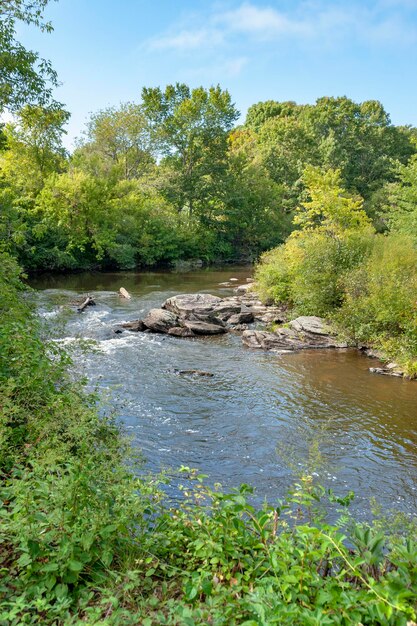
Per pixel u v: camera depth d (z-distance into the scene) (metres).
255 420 9.42
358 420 9.60
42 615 2.72
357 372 13.05
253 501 6.38
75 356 13.12
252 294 25.47
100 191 35.03
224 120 46.12
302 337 16.48
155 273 37.75
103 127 46.88
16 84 15.93
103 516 3.17
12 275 7.72
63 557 2.88
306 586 2.74
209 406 10.12
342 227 22.38
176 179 46.59
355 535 3.29
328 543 2.91
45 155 23.34
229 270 41.47
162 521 3.81
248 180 52.12
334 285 18.17
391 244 17.73
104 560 3.00
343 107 67.62
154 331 17.55
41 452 4.14
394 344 14.28
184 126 45.12
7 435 4.33
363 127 63.53
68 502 3.22
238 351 15.09
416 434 8.96
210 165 46.62
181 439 8.39
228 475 7.18
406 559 2.83
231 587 2.83
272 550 3.19
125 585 2.78
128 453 4.52
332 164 55.66
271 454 7.93
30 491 3.27
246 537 3.45
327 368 13.40
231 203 48.72
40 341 6.76
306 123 65.06
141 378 11.83
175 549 3.42
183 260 44.75
